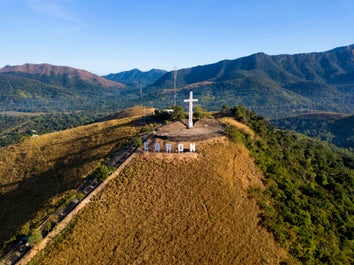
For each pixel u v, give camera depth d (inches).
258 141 3038.9
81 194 2098.9
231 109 3718.0
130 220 1829.5
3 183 2824.8
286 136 4315.9
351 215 2596.0
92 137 3270.2
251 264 1587.1
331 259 1785.2
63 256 1659.7
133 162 2297.0
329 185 3029.0
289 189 2303.2
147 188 2036.2
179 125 2982.3
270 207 1978.3
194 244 1669.5
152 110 5403.5
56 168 2832.2
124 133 3125.0
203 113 3403.1
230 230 1753.2
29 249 1764.3
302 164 3351.4
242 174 2217.0
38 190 2586.1
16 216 2327.8
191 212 1849.2
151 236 1722.4
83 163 2711.6
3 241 2062.0
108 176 2207.2
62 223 1882.4
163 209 1881.2
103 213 1891.0
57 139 3496.6
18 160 3181.6
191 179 2073.1
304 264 1669.5
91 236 1752.0
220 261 1589.6
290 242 1770.4
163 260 1598.2
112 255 1640.0
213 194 1966.0
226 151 2391.7
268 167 2507.4
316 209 2306.8
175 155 2277.3
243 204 1930.4
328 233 2132.1
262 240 1724.9
